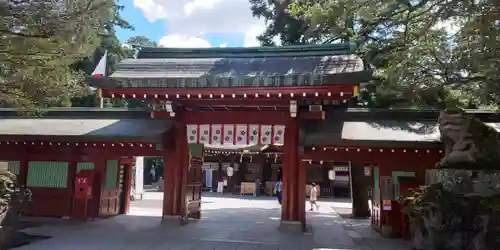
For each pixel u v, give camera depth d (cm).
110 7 954
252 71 1234
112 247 1004
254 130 1342
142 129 1418
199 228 1324
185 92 1197
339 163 3547
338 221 1700
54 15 862
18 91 1053
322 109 1305
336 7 1093
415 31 1248
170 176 1392
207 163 3819
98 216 1502
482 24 899
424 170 1286
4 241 973
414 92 1288
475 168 943
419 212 896
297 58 1302
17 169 1555
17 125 1554
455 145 995
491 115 1391
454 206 861
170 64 1321
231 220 1581
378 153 1320
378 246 1110
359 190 1873
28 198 1106
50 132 1432
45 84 1047
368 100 1828
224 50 1405
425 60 1252
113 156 1552
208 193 3600
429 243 867
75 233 1198
